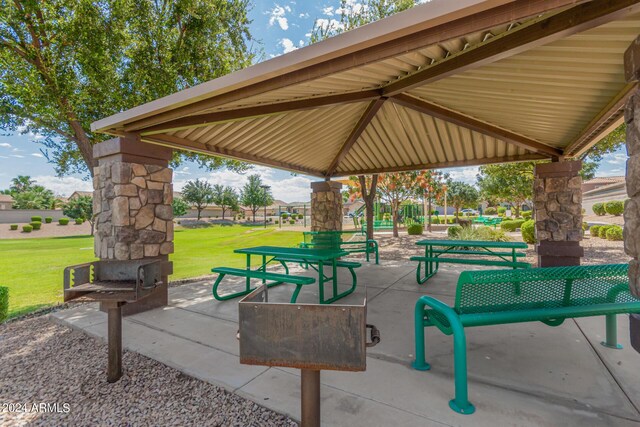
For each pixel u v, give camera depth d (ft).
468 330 9.59
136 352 8.63
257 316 4.17
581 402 5.87
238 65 21.61
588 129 12.59
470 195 73.31
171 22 18.75
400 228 65.05
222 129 13.48
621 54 7.49
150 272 7.57
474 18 5.09
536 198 16.83
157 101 8.99
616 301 6.63
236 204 148.77
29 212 119.03
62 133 16.92
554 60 7.97
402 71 9.24
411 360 7.80
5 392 6.88
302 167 22.63
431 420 5.44
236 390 6.59
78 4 15.07
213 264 26.84
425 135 17.17
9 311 13.55
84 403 6.41
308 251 14.35
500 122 13.76
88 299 6.89
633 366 7.16
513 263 13.53
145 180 12.05
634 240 4.84
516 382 6.62
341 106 13.30
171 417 5.88
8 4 14.03
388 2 23.47
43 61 15.25
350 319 3.92
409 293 14.29
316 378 4.26
